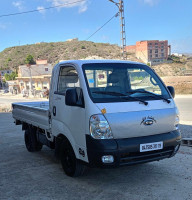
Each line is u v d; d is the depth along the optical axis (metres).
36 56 137.88
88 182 4.58
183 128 9.20
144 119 4.00
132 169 5.17
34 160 6.16
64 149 4.81
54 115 4.96
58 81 5.01
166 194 3.99
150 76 4.86
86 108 3.96
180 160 5.68
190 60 141.25
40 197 4.07
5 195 4.20
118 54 127.94
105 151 3.72
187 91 32.34
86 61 4.54
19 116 7.47
